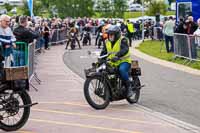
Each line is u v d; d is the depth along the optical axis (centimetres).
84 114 1166
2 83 966
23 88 980
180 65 2416
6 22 1431
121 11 7431
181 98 1424
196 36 2348
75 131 986
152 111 1219
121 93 1262
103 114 1170
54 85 1681
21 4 6494
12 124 985
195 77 1938
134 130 998
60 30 4428
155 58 2838
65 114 1162
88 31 4309
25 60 1518
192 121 1103
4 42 1417
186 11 3628
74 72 2111
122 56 1259
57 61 2659
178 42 2586
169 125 1053
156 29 4894
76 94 1478
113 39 1258
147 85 1698
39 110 1208
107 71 1235
